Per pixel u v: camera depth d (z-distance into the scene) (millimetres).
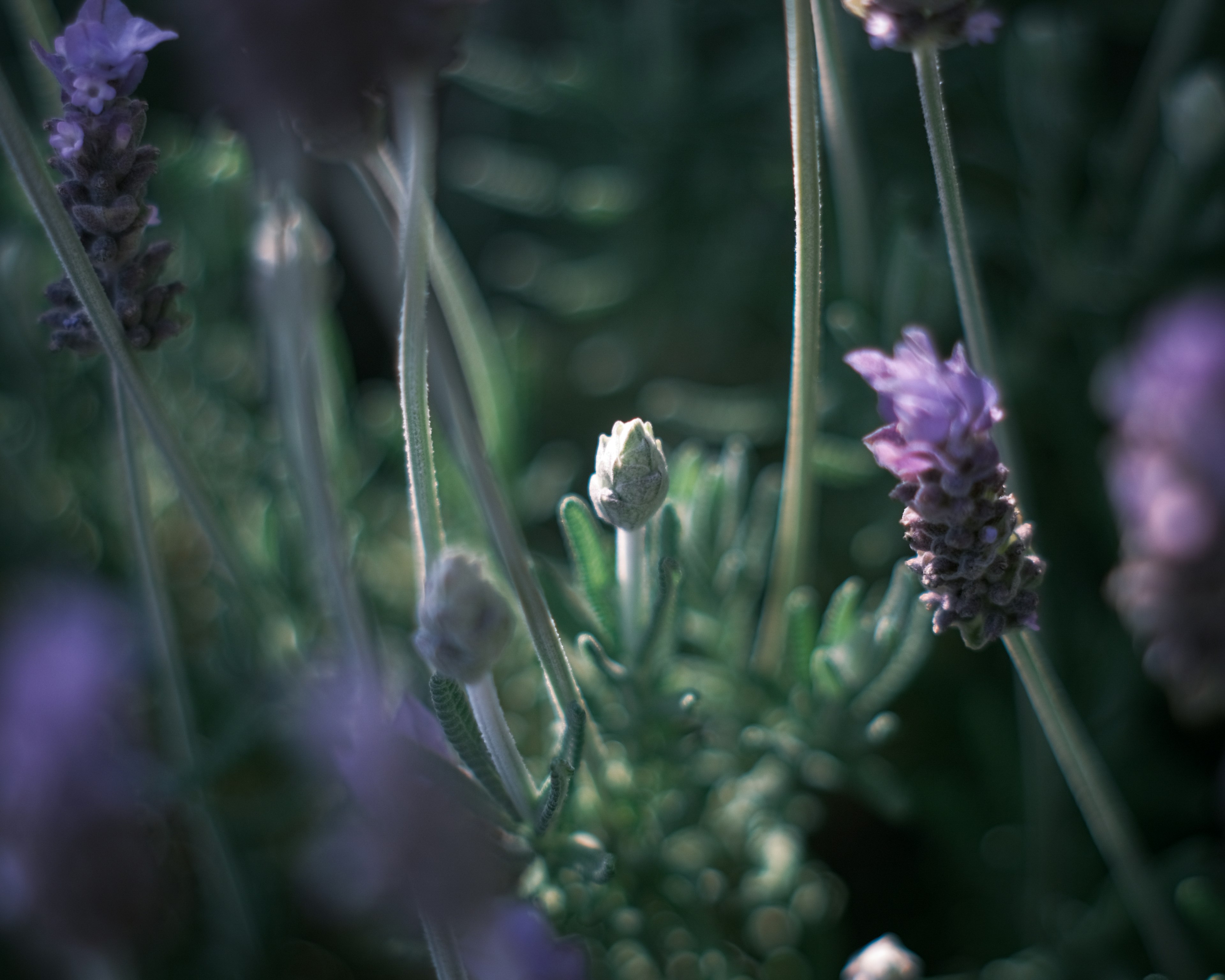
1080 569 348
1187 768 331
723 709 302
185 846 316
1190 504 291
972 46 385
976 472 219
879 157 385
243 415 362
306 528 298
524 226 472
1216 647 292
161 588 273
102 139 229
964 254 248
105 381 334
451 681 233
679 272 422
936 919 331
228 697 324
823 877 323
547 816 242
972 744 337
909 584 280
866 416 328
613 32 418
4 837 221
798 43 238
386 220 248
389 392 410
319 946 316
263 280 292
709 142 408
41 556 332
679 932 300
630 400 425
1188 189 340
